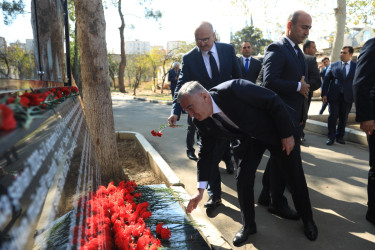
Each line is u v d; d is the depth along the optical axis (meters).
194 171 4.34
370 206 2.83
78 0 3.17
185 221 2.33
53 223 0.90
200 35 3.15
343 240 2.56
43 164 0.89
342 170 4.36
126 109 12.96
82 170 1.49
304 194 2.59
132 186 2.79
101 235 1.41
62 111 1.47
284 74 2.97
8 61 1.40
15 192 0.67
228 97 2.22
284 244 2.50
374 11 15.11
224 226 2.83
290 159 2.50
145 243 1.65
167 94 30.31
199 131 2.49
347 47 5.72
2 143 0.59
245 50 5.62
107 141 3.48
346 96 5.77
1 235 0.58
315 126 7.11
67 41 3.22
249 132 2.33
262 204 3.30
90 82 3.35
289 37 3.00
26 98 0.91
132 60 43.19
